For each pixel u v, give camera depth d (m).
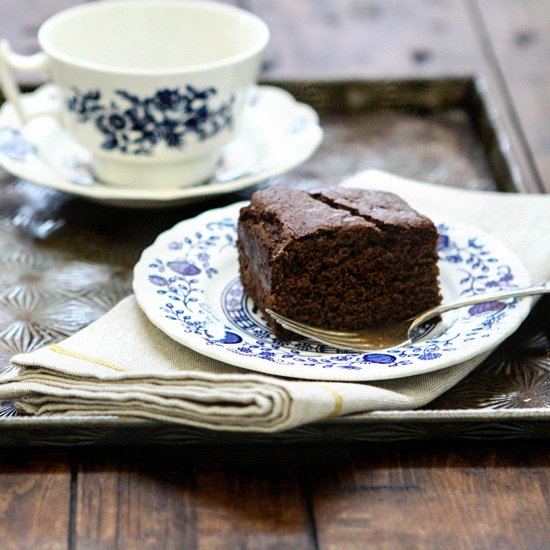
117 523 0.83
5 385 0.87
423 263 0.93
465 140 1.13
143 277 0.93
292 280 0.92
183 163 1.02
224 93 1.01
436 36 1.28
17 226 1.01
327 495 0.84
